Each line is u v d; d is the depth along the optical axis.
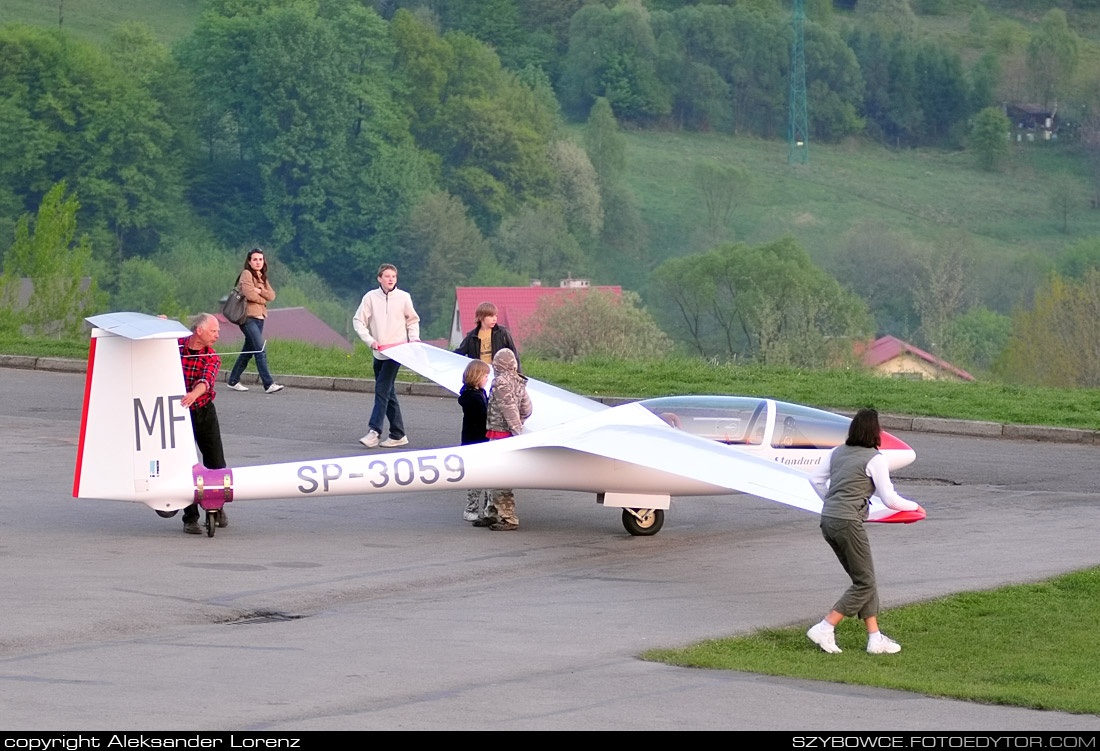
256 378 45.34
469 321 157.88
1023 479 32.16
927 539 25.66
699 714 14.75
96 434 23.48
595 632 18.66
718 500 29.52
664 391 43.78
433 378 31.11
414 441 35.22
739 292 134.62
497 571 22.67
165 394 23.67
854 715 14.88
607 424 26.09
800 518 27.80
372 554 23.56
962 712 15.12
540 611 19.92
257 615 19.31
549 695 15.39
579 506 28.64
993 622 19.62
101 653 16.84
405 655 17.11
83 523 25.36
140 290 196.50
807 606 20.55
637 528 25.92
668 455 23.98
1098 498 29.95
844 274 195.12
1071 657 17.88
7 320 60.88
